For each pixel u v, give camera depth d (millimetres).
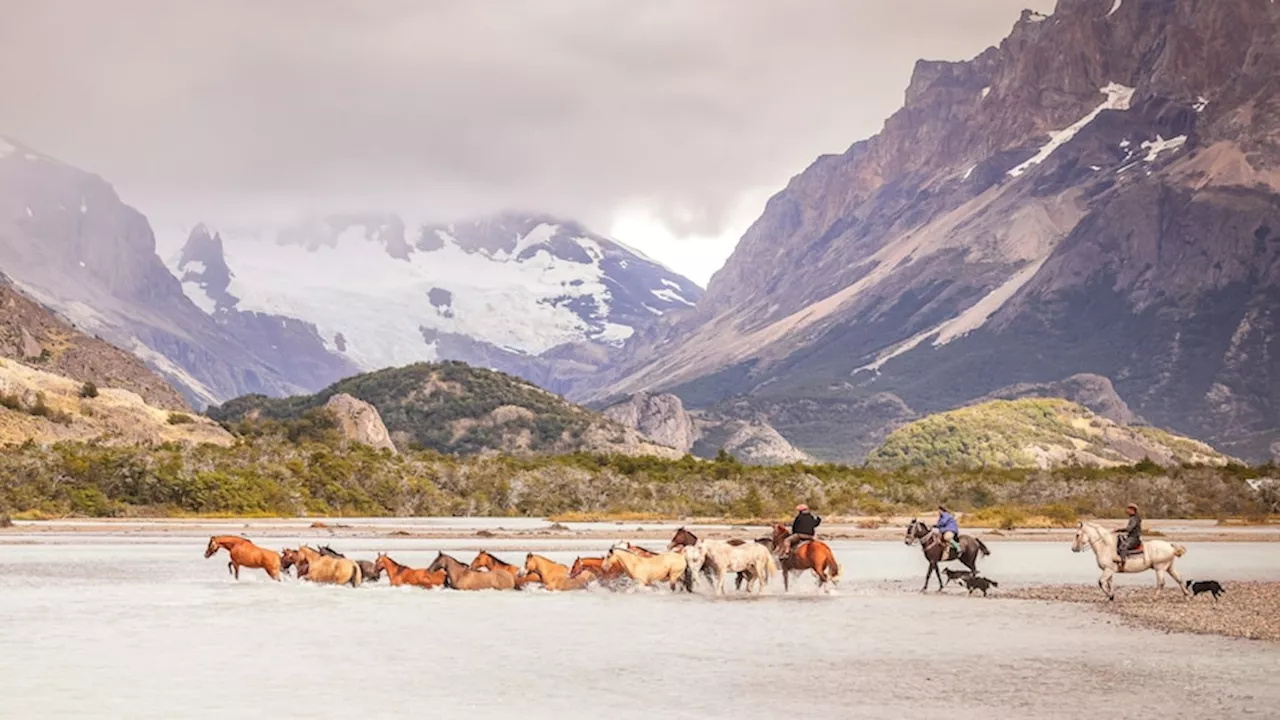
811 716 29797
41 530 89062
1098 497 150875
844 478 161625
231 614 45656
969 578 53000
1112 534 52156
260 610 46844
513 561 70312
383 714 29797
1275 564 74375
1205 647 39219
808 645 39469
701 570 53750
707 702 31234
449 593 52844
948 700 31375
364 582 55594
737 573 54094
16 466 108375
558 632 41875
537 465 156250
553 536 91375
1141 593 54562
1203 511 150375
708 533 96312
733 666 35844
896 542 94625
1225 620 45281
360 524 105688
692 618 45469
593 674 34625
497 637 40750
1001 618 45781
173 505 111562
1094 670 35281
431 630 42156
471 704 30906
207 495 112688
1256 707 30469
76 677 33625
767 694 32125
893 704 31031
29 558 67875
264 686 32750
